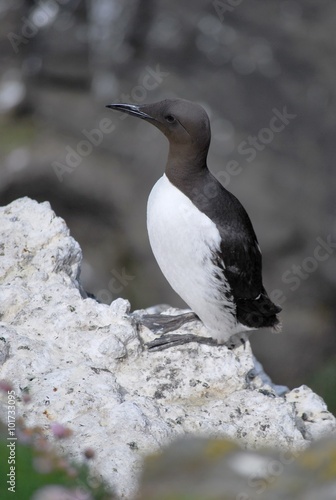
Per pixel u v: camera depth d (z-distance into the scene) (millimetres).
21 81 23172
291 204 21203
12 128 22703
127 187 21969
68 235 9078
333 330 20516
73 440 6945
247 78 22422
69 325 8133
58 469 6211
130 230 21766
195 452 6309
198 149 8188
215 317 8461
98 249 21828
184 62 22922
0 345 7672
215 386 8102
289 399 8828
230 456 6207
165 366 8156
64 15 23391
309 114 22031
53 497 5875
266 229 20844
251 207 21016
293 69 22484
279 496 5629
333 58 22531
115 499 6348
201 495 5742
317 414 8641
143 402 7559
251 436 7617
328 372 19781
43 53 23422
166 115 8258
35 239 8922
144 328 8719
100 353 7957
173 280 8531
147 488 6016
